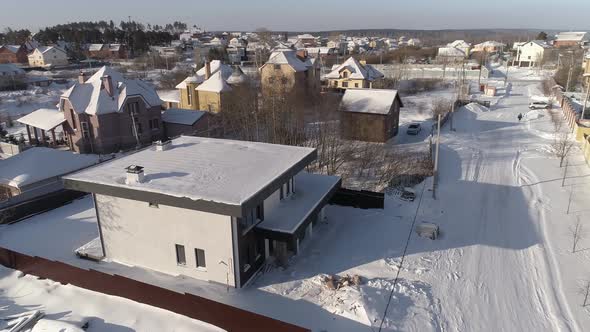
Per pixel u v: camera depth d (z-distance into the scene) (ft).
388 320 59.57
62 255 80.33
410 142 157.69
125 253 75.72
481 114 203.62
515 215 93.61
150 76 369.71
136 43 576.20
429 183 113.80
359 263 75.15
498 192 106.63
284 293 66.64
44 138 166.50
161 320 59.31
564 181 112.27
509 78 327.26
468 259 76.48
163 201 65.51
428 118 196.75
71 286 68.28
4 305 64.23
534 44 404.57
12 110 234.38
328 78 258.57
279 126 141.79
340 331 57.88
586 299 64.75
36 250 82.48
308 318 60.70
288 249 75.87
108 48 528.63
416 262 75.31
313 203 80.89
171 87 296.10
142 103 158.71
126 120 154.81
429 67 374.22
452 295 66.23
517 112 205.26
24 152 122.11
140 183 69.51
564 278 70.44
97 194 74.08
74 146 156.76
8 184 108.99
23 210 97.71
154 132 166.09
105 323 59.21
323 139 132.05
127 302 63.41
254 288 68.28
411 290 66.64
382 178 117.29
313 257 77.56
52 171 114.93
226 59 431.02
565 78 268.21
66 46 532.32
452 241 83.10
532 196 103.60
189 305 58.65
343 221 92.63
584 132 146.20
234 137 159.63
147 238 72.43
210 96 203.00
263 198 66.03
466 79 317.63
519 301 64.95
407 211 96.58
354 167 126.11
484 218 92.63
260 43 606.14
